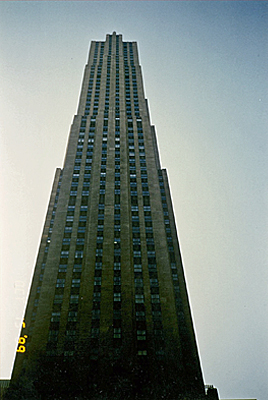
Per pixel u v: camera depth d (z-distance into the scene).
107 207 68.62
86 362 48.56
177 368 49.78
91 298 55.38
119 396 45.69
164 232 67.00
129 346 50.34
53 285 58.25
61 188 72.50
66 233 65.25
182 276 64.69
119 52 118.12
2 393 44.44
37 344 51.06
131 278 58.56
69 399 44.91
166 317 55.38
